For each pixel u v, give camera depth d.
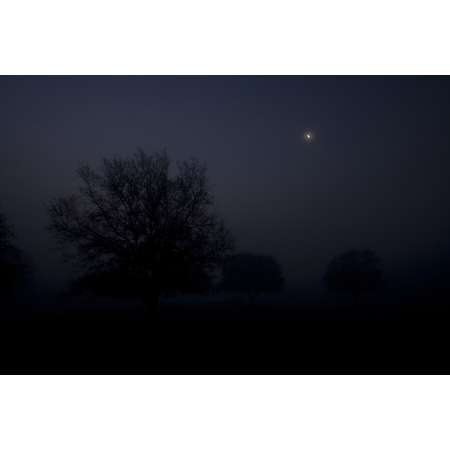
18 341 13.70
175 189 14.66
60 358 11.73
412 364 11.41
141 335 14.20
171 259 13.92
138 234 13.86
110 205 14.12
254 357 12.21
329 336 15.73
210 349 13.23
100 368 10.82
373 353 12.80
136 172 14.52
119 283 13.74
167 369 10.73
